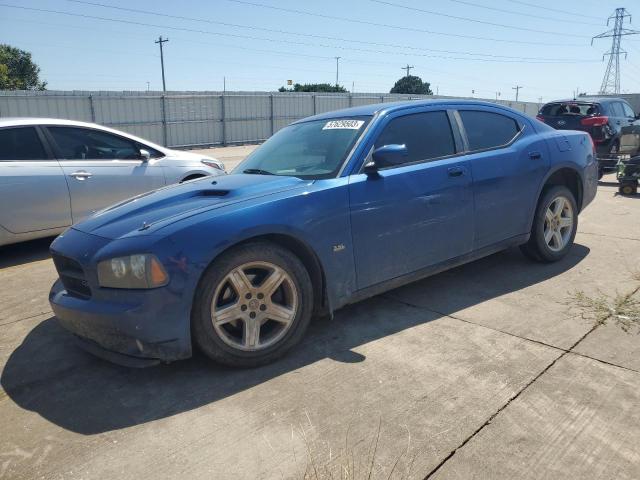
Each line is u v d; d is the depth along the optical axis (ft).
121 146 21.33
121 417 8.77
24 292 15.33
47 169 18.98
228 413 8.73
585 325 11.55
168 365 10.50
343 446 7.74
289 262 10.41
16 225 18.44
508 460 7.34
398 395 9.05
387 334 11.51
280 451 7.69
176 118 88.28
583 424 8.06
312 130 13.79
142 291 9.24
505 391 9.04
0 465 7.63
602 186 31.53
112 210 11.58
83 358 11.02
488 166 13.84
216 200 10.60
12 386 9.96
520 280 14.69
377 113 12.78
